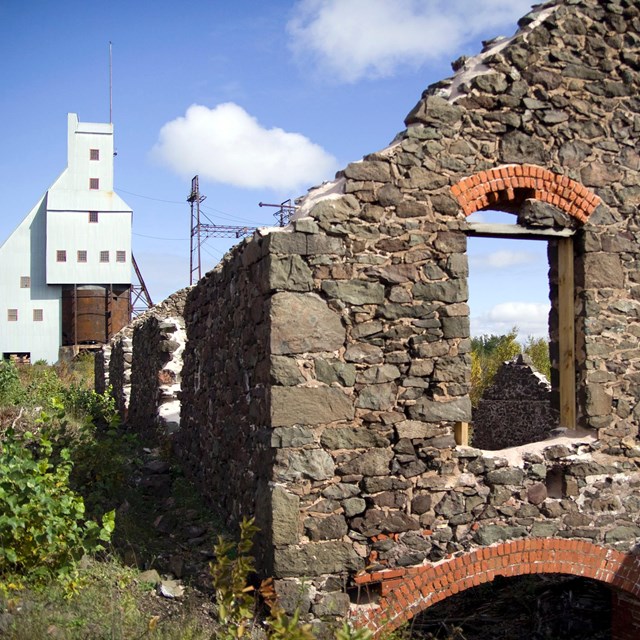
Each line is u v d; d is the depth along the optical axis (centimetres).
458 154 703
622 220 758
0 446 761
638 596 733
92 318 3966
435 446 671
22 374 2241
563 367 767
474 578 675
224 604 433
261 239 667
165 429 1259
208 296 951
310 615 623
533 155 728
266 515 633
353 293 657
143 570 701
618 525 730
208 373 940
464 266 688
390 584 653
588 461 725
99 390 2448
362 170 670
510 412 1527
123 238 4072
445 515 672
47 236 3997
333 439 644
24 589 552
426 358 672
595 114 754
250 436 711
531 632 920
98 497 865
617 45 764
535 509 703
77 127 4116
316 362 645
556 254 785
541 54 738
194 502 925
